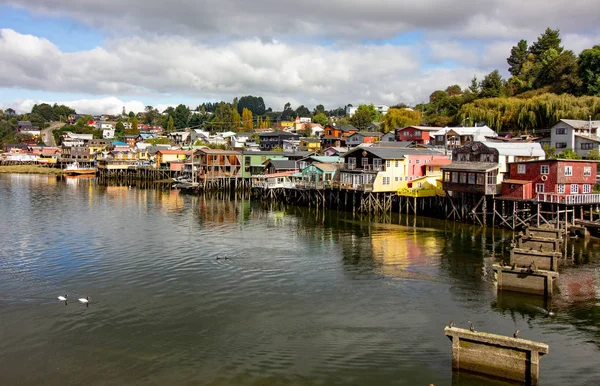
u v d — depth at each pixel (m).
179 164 126.06
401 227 57.06
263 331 26.19
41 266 38.59
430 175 71.69
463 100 135.88
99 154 162.00
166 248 45.47
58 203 78.38
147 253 43.34
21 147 188.00
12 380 21.23
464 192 59.09
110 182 126.00
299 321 27.59
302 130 196.75
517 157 63.62
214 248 45.69
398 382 21.08
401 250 44.75
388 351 23.91
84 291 32.53
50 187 107.50
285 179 88.12
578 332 26.22
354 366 22.44
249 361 22.86
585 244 45.94
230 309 29.42
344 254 43.31
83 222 59.62
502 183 56.16
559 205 51.75
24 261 40.09
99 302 30.44
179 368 22.20
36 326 26.73
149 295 31.84
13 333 25.84
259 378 21.39
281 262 40.47
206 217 65.50
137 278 35.59
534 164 54.31
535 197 53.22
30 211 68.62
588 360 23.00
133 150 154.62
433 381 21.12
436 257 42.06
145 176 127.94
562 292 32.62
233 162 106.44
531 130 97.81
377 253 43.62
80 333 25.89
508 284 32.34
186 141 185.00
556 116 91.88
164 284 34.22
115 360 22.95
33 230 53.69
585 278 35.69
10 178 133.12
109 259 41.00
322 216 66.69
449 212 63.50
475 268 38.53
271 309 29.44
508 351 20.36
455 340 21.48
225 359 23.05
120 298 31.22
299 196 83.38
